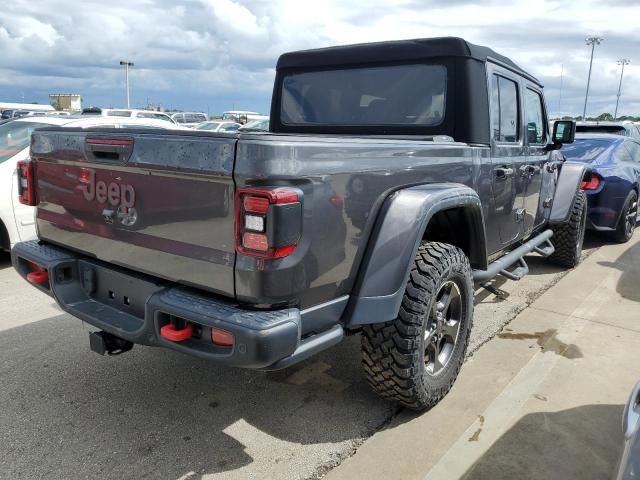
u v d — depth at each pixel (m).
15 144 6.05
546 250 5.38
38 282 3.15
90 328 4.39
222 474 2.67
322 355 3.95
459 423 3.10
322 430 3.04
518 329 4.44
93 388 3.46
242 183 2.18
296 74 4.39
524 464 2.74
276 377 3.63
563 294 5.34
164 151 2.39
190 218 2.38
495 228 4.10
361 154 2.57
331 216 2.42
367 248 2.70
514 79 4.23
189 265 2.42
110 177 2.71
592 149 7.55
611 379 3.61
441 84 3.69
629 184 7.16
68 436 2.95
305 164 2.26
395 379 2.93
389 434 3.00
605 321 4.63
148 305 2.46
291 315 2.27
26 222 5.82
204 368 3.74
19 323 4.48
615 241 7.61
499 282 5.69
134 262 2.69
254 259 2.19
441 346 3.34
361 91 4.05
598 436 2.98
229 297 2.35
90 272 3.00
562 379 3.61
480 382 3.56
